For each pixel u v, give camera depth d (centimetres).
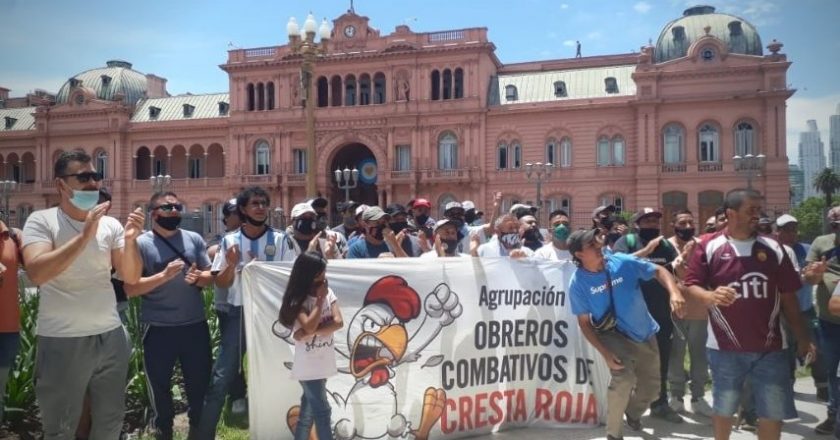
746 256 569
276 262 661
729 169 4253
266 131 5047
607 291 675
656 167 4378
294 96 4984
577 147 4597
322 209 981
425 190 4828
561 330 770
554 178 4634
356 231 1061
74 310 514
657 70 4369
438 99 4825
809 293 908
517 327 750
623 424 753
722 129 4281
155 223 700
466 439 714
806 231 4575
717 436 584
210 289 1060
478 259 737
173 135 5469
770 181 4159
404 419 686
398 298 696
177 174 5634
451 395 710
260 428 646
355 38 4912
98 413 543
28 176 6044
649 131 4400
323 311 579
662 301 808
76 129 5681
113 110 5547
